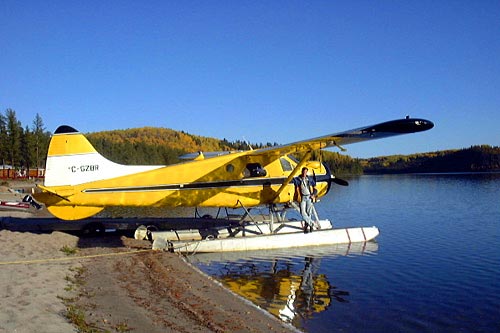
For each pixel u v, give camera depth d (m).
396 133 9.72
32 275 7.13
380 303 7.52
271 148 11.12
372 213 22.97
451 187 46.94
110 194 11.12
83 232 13.16
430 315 6.95
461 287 8.58
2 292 5.86
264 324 6.14
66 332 4.59
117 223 13.44
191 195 11.49
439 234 15.60
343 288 8.42
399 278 9.23
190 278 8.52
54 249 10.23
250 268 9.95
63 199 11.01
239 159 11.90
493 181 60.09
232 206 12.02
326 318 6.71
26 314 4.98
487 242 13.84
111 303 6.27
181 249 11.27
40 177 64.00
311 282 8.80
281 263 10.52
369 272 9.73
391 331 6.26
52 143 11.18
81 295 6.55
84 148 11.27
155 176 11.32
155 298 6.84
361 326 6.41
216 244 11.62
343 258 11.16
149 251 10.96
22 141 62.25
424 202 29.70
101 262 9.36
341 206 27.06
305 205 12.62
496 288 8.52
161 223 13.72
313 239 12.77
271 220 12.69
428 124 9.21
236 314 6.46
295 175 12.69
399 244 13.34
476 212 23.33
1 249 9.27
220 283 8.38
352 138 10.29
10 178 60.00
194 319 5.94
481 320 6.77
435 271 9.88
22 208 19.92
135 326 5.35
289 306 7.25
